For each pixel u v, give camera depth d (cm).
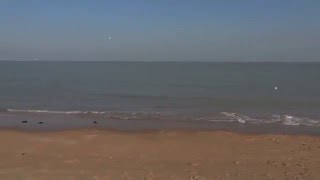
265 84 5716
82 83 5675
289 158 1295
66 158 1288
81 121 2250
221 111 2772
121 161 1249
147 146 1504
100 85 5328
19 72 9638
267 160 1266
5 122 2208
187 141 1605
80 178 1009
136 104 3209
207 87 5169
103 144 1530
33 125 2098
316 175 1058
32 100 3434
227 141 1605
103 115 2483
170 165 1191
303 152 1392
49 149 1437
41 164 1191
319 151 1408
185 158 1308
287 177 1038
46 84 5422
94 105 3111
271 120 2298
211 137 1681
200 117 2416
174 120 2291
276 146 1502
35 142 1563
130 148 1466
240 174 1072
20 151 1398
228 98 3722
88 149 1442
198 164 1205
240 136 1703
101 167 1157
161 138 1667
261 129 2000
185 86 5334
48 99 3528
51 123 2172
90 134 1738
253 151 1421
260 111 2780
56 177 1017
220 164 1206
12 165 1178
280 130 1973
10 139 1623
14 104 3122
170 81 6406
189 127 2045
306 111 2788
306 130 1977
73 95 3919
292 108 2978
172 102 3381
